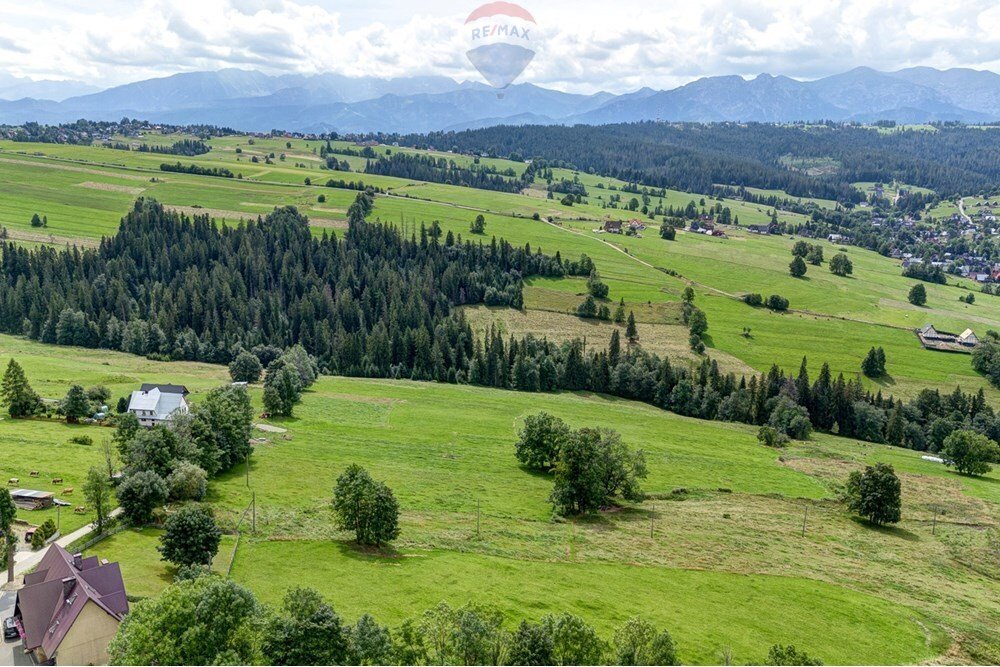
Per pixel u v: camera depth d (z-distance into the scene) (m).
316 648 55.50
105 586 65.25
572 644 57.78
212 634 54.06
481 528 98.38
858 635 78.31
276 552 82.38
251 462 115.44
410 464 124.12
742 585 87.69
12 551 74.62
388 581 77.12
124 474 90.88
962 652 77.75
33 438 112.50
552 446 127.06
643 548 97.44
